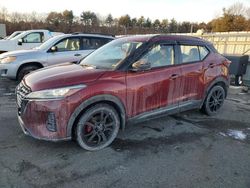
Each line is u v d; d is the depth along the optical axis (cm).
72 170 316
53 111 326
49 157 343
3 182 288
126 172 317
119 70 373
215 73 507
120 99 370
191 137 425
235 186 297
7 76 753
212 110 537
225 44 1360
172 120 499
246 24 3962
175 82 434
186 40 466
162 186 292
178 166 335
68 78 342
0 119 470
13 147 365
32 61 757
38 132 338
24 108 341
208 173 321
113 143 390
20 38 1311
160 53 420
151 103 410
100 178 303
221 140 420
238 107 620
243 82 900
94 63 416
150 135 426
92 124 359
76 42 815
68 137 341
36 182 290
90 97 341
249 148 395
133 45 414
